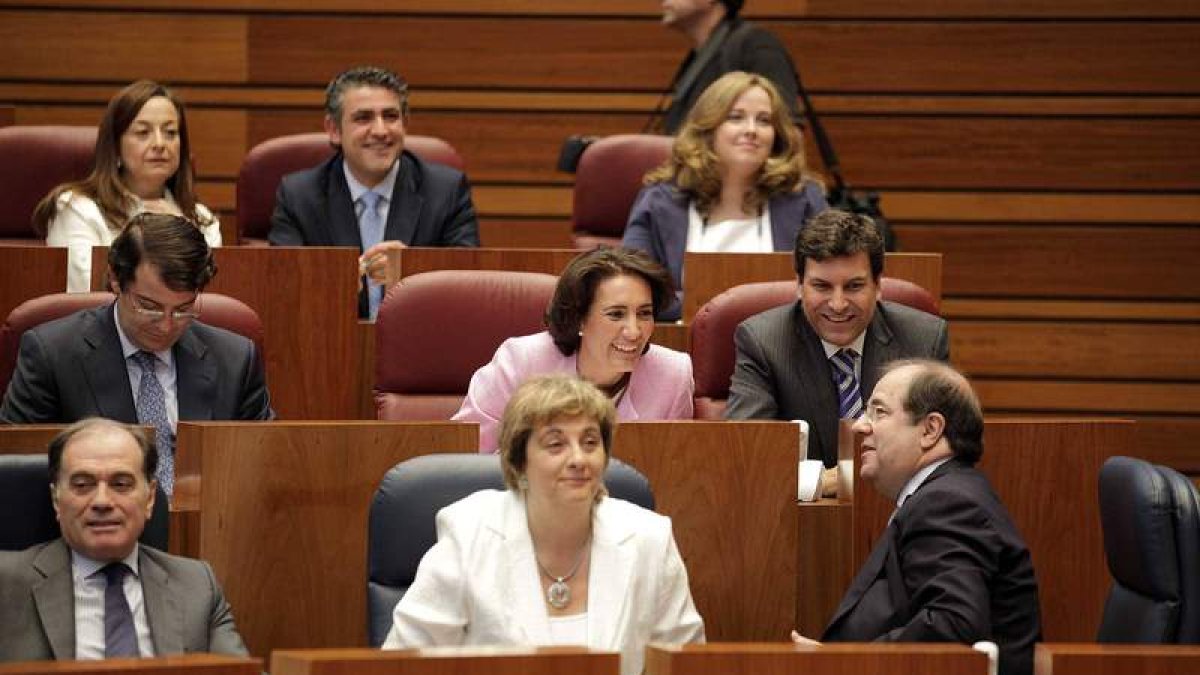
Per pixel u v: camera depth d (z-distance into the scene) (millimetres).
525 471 9438
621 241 17219
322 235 16156
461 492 9836
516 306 13398
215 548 10422
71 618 9414
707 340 13195
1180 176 21078
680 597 9648
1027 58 21094
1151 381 21047
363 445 10617
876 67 21141
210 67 21359
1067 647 8031
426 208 16391
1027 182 21141
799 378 12570
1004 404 21109
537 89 21391
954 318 21203
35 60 21219
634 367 12141
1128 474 9617
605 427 9422
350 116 16109
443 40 21359
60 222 15016
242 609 10469
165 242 11484
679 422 10891
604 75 21375
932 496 9969
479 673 7535
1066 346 21094
